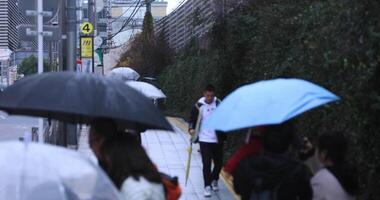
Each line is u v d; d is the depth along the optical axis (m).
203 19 18.16
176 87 27.73
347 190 4.48
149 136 18.67
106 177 3.18
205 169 10.16
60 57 15.66
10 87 4.07
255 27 13.34
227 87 15.16
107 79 4.11
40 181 2.87
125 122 4.38
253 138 4.83
